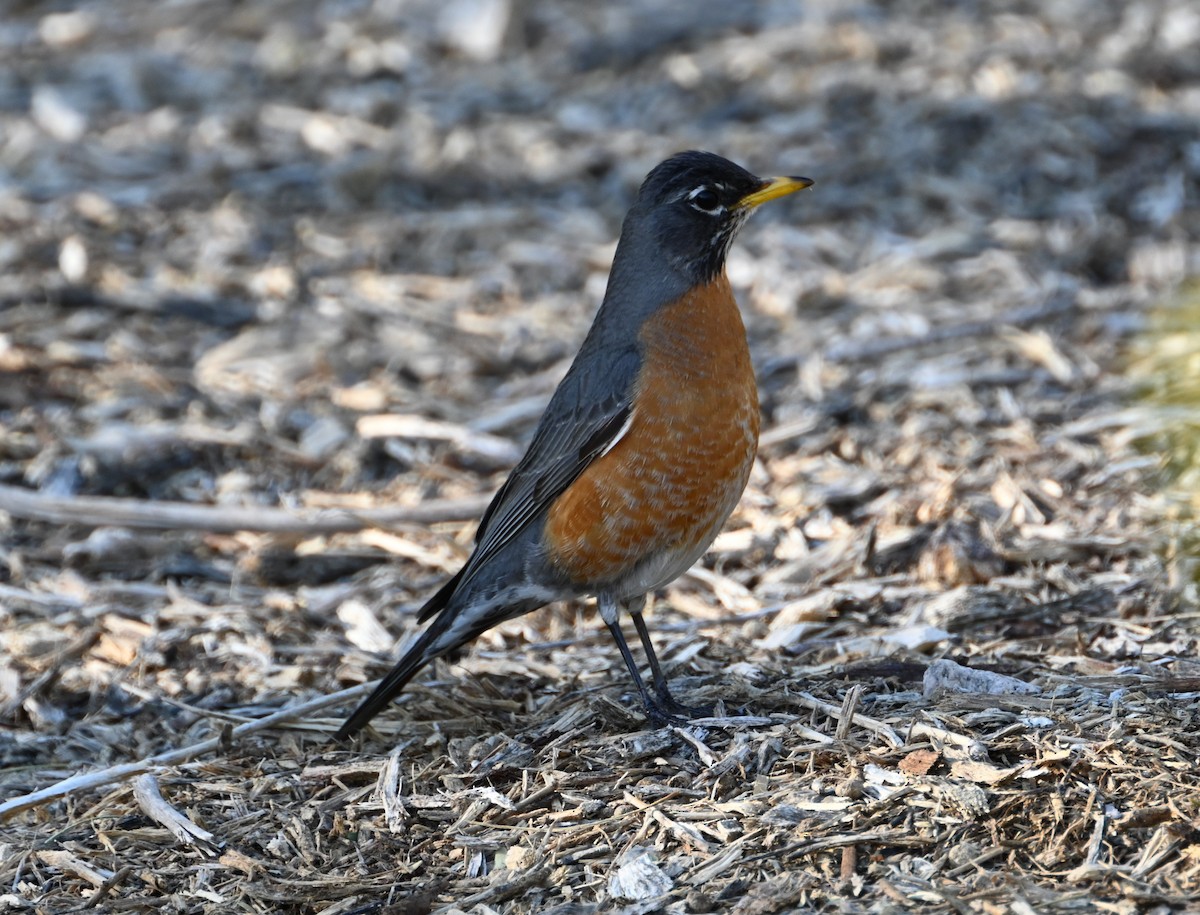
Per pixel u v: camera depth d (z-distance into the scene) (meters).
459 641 9.30
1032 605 9.96
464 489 12.59
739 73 19.19
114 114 19.19
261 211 17.11
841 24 19.98
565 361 14.48
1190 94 17.97
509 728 9.09
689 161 9.22
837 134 17.67
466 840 7.78
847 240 15.98
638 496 8.83
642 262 9.18
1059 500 11.37
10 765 9.39
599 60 20.00
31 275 15.70
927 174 16.84
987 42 19.27
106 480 12.87
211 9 21.88
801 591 10.81
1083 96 17.86
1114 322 14.02
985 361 13.60
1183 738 7.67
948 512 11.23
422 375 14.32
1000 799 7.30
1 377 14.14
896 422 12.81
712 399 8.86
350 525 12.01
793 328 14.62
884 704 8.54
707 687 9.14
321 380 14.26
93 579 11.68
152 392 13.97
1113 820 7.09
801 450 12.60
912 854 7.05
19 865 8.00
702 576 11.16
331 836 8.02
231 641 10.70
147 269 16.02
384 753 8.95
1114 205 16.09
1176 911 6.45
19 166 17.97
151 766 8.91
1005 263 15.18
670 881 7.12
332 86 19.78
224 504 12.55
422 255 16.39
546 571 9.05
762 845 7.25
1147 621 9.59
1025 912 6.53
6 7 22.64
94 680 10.31
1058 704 8.21
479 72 19.98
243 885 7.60
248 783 8.68
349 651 10.49
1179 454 11.64
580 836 7.61
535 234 16.66
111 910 7.54
